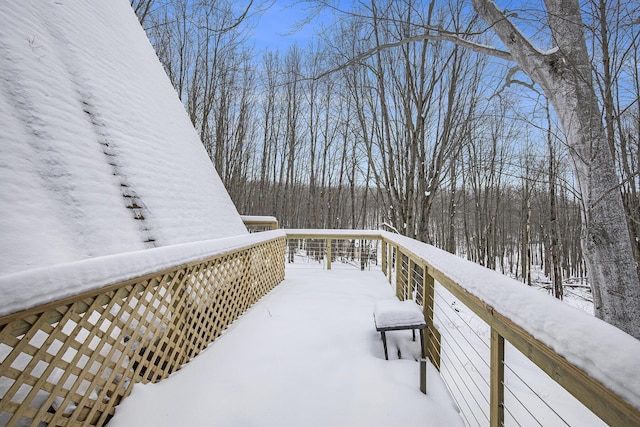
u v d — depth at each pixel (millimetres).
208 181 4922
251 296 3799
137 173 3230
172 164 4023
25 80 2523
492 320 1399
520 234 20281
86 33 3607
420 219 5293
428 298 2592
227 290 3057
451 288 2025
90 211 2484
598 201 2133
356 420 1729
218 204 4777
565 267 18953
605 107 2359
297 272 6480
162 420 1649
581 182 2232
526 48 2256
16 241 1892
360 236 6809
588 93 2129
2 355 1475
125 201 2904
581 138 2148
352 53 6035
